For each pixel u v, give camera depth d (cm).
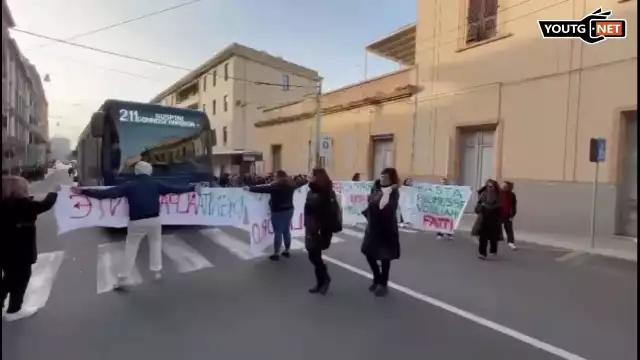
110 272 657
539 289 611
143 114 1034
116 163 985
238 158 2680
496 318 486
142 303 521
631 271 738
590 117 1100
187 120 1098
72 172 5206
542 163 1210
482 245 820
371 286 584
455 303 538
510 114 1303
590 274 711
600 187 1077
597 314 505
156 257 616
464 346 409
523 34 1266
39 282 600
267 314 489
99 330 438
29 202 474
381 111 1844
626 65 1025
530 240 1041
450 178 1498
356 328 450
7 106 4344
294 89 3975
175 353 387
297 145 2517
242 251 828
